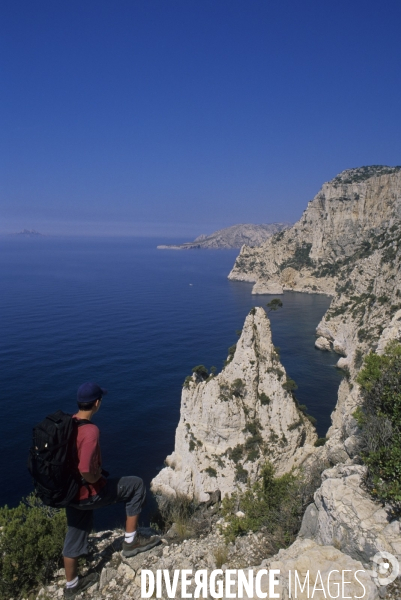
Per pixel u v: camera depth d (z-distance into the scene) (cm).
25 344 8194
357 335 6356
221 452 2903
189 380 3188
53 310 12094
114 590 762
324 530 836
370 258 8094
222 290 17225
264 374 2955
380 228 15412
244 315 11769
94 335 9131
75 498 672
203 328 10088
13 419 4825
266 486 1337
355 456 1132
